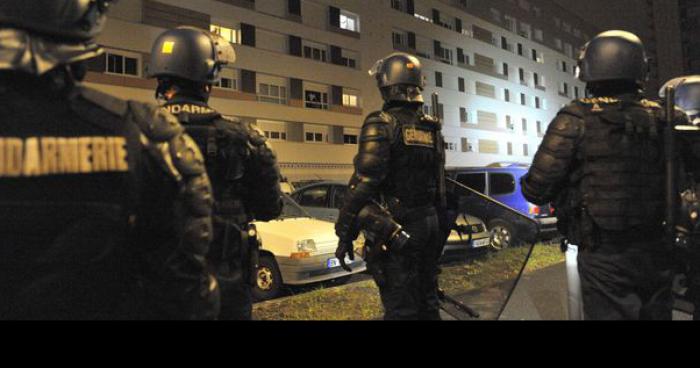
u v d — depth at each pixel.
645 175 2.06
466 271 3.22
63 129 0.95
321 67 26.81
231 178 1.97
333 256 5.29
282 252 5.15
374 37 30.02
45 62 0.93
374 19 30.12
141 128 1.02
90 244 0.95
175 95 2.03
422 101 2.66
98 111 1.00
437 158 2.70
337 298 4.48
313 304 4.28
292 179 25.28
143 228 1.02
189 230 1.06
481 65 38.31
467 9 37.59
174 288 1.04
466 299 3.19
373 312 3.96
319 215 7.23
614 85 2.25
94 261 0.95
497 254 3.20
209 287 1.13
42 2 0.93
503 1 41.62
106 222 0.96
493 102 38.97
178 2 20.83
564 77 48.94
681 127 2.17
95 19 1.05
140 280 1.03
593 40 2.33
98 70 18.22
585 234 2.11
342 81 27.91
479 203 3.25
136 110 1.05
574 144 2.13
